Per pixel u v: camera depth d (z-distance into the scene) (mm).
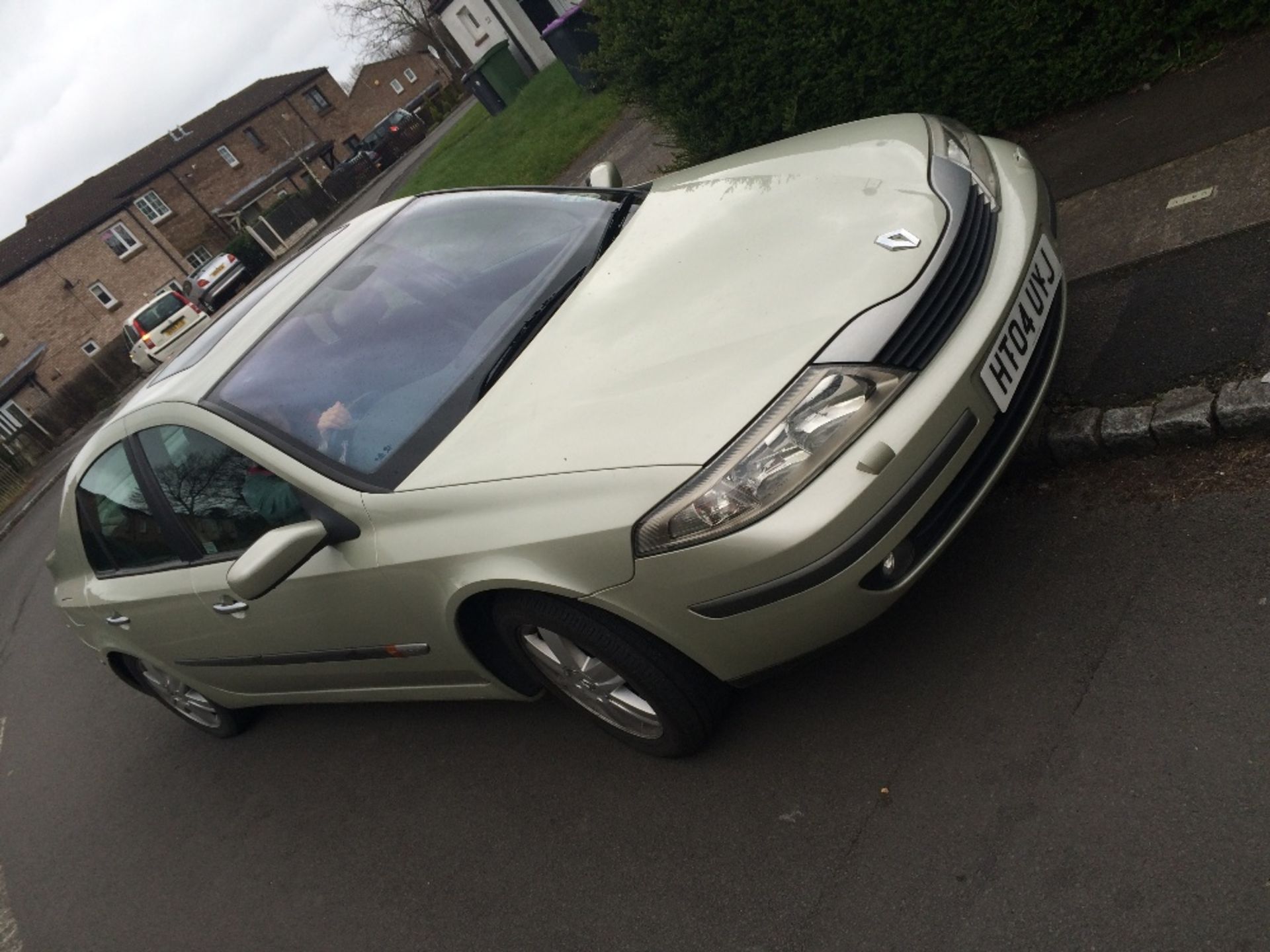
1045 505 2936
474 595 2688
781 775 2650
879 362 2262
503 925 2816
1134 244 3627
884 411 2248
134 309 41938
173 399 3361
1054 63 4828
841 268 2482
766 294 2508
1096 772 2160
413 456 2746
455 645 2916
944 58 5078
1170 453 2803
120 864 4277
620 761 3090
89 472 4012
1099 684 2340
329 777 3939
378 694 3594
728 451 2191
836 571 2201
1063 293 2840
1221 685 2164
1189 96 4348
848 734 2631
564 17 13688
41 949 4004
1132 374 3039
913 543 2336
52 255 40250
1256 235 3227
